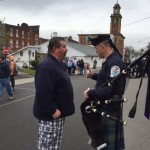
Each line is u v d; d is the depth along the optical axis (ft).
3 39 109.19
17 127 23.66
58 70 12.80
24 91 47.24
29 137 20.97
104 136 12.16
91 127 12.05
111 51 12.53
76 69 109.70
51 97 12.50
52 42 13.00
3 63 36.91
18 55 189.26
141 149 18.54
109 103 11.91
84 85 61.98
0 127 23.57
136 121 25.99
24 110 30.68
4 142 19.79
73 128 23.65
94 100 12.05
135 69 10.96
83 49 203.10
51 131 12.87
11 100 37.27
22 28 274.36
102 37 12.42
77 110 31.04
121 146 12.73
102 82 12.37
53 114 12.55
